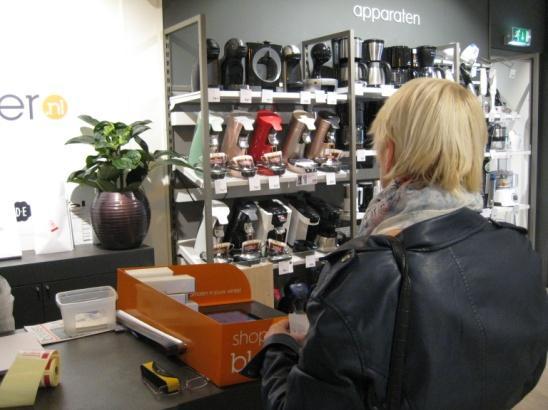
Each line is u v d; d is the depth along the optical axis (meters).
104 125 2.76
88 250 2.86
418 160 1.00
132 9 3.17
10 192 2.89
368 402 0.88
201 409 1.28
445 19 4.76
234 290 1.90
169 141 3.31
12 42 2.86
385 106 1.07
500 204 4.95
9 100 2.87
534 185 5.35
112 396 1.29
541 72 5.40
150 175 3.32
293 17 3.82
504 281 0.96
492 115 4.65
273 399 1.01
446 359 0.89
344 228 3.91
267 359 1.10
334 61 3.77
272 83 3.30
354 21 4.16
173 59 3.33
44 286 2.61
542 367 1.11
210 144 3.07
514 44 5.20
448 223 0.96
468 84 4.39
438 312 0.89
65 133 3.04
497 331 0.93
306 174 3.28
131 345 1.63
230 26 3.54
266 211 3.28
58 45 2.98
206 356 1.39
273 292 3.27
